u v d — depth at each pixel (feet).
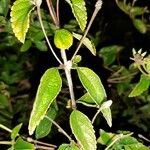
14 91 2.50
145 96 2.32
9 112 2.26
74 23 2.01
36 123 1.03
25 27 1.06
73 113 1.13
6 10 1.77
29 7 1.07
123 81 2.27
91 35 2.43
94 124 2.13
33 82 2.59
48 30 1.80
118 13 2.97
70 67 1.12
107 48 2.31
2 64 2.53
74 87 2.16
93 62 2.41
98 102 1.15
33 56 2.56
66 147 1.17
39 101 1.04
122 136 1.30
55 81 1.07
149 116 2.45
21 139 1.24
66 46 1.07
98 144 1.48
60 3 2.28
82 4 1.06
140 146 1.34
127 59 2.67
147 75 1.36
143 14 2.52
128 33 3.05
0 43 2.30
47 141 1.85
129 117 2.44
